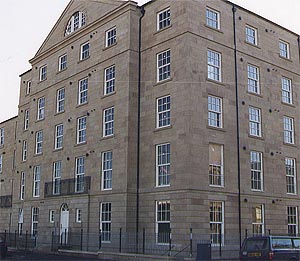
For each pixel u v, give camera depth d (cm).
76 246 3275
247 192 3053
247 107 3209
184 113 2812
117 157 3139
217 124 2988
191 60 2889
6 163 5194
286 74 3612
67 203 3522
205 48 3006
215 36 3092
